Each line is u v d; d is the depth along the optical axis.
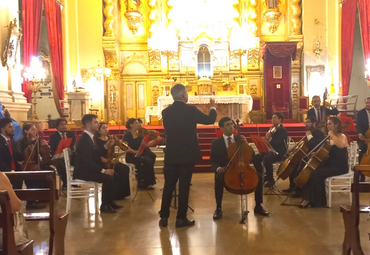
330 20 17.53
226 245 4.53
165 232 5.09
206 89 16.47
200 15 18.19
